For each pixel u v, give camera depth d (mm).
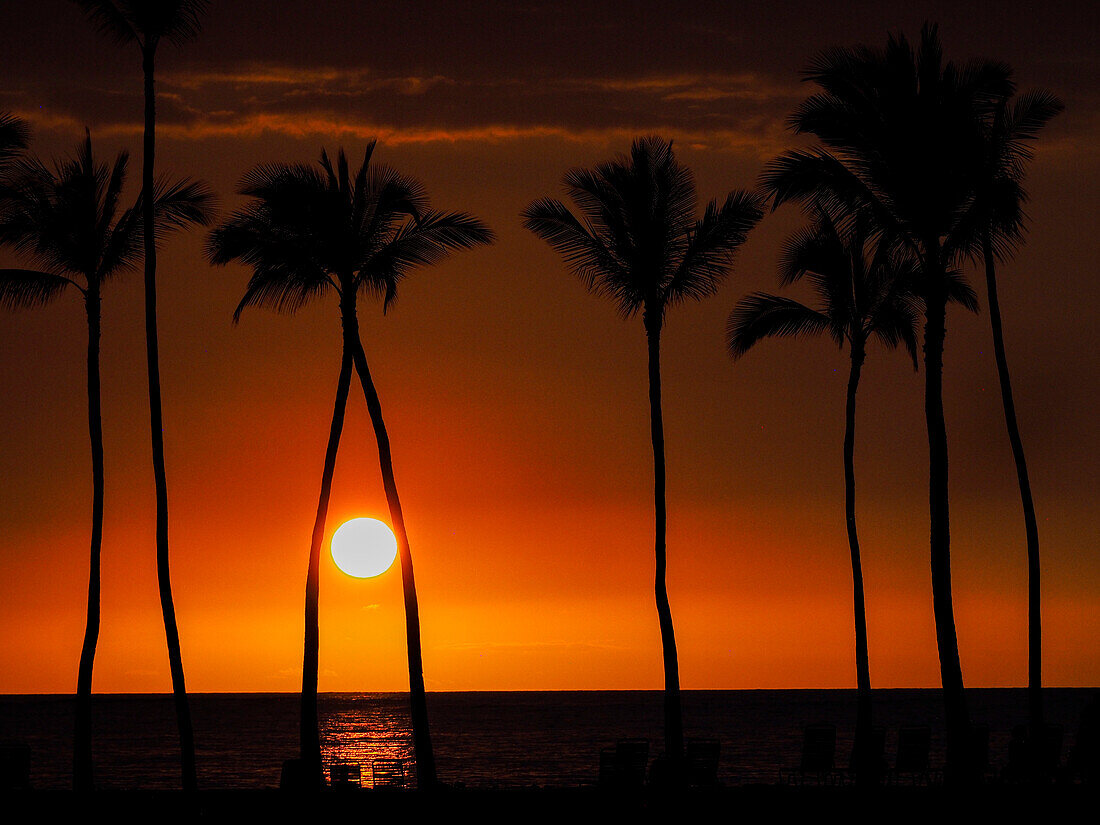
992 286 70812
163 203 67188
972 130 56156
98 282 67438
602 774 55219
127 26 63531
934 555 56469
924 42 57594
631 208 68000
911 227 57719
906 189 56469
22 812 52125
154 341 63031
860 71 57062
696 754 57344
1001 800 51281
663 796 54250
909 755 61938
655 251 68062
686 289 69312
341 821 49500
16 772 60094
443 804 52750
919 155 56094
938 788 56031
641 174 68625
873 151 57188
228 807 53125
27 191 65438
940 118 56125
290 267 66812
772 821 47531
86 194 66188
